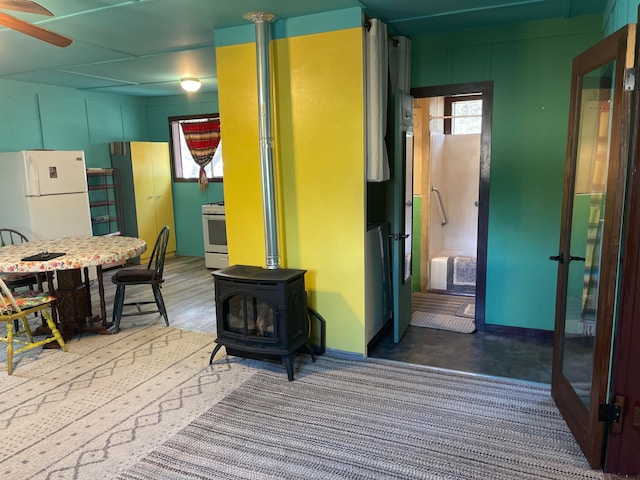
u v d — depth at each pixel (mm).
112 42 3803
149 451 2340
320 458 2260
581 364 2449
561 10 3203
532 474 2117
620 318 1995
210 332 4023
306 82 3256
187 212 7242
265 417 2635
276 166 3461
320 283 3479
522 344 3682
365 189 3258
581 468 2152
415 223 5168
